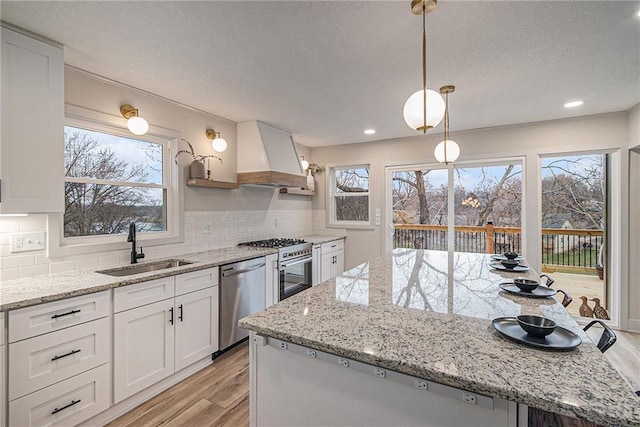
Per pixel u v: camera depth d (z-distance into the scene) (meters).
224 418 2.01
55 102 2.00
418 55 2.19
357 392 1.10
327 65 2.35
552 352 1.02
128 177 2.81
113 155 2.70
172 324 2.38
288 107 3.30
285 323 1.27
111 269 2.45
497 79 2.59
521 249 4.00
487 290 1.78
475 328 1.22
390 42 2.02
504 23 1.82
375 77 2.55
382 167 4.87
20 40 1.85
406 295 1.68
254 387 1.33
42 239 2.18
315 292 1.74
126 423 1.96
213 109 3.34
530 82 2.65
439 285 1.90
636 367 2.69
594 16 1.75
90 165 2.54
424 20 1.64
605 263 3.70
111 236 2.66
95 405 1.89
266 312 1.41
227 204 3.75
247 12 1.71
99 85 2.52
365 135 4.57
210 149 3.53
